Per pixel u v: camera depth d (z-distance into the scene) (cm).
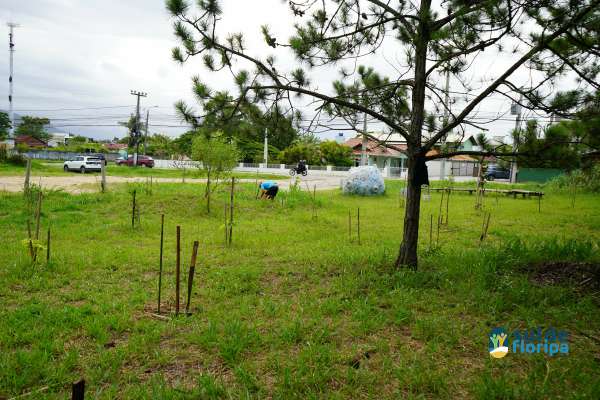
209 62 525
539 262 613
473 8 484
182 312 443
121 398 291
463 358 344
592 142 452
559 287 496
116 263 639
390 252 697
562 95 484
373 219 1167
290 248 775
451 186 2209
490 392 284
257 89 549
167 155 5141
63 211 1129
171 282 555
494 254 631
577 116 470
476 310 439
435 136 534
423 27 528
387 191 2095
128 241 832
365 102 596
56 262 610
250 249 766
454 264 598
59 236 849
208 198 1205
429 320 407
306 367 322
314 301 471
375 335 388
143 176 2845
